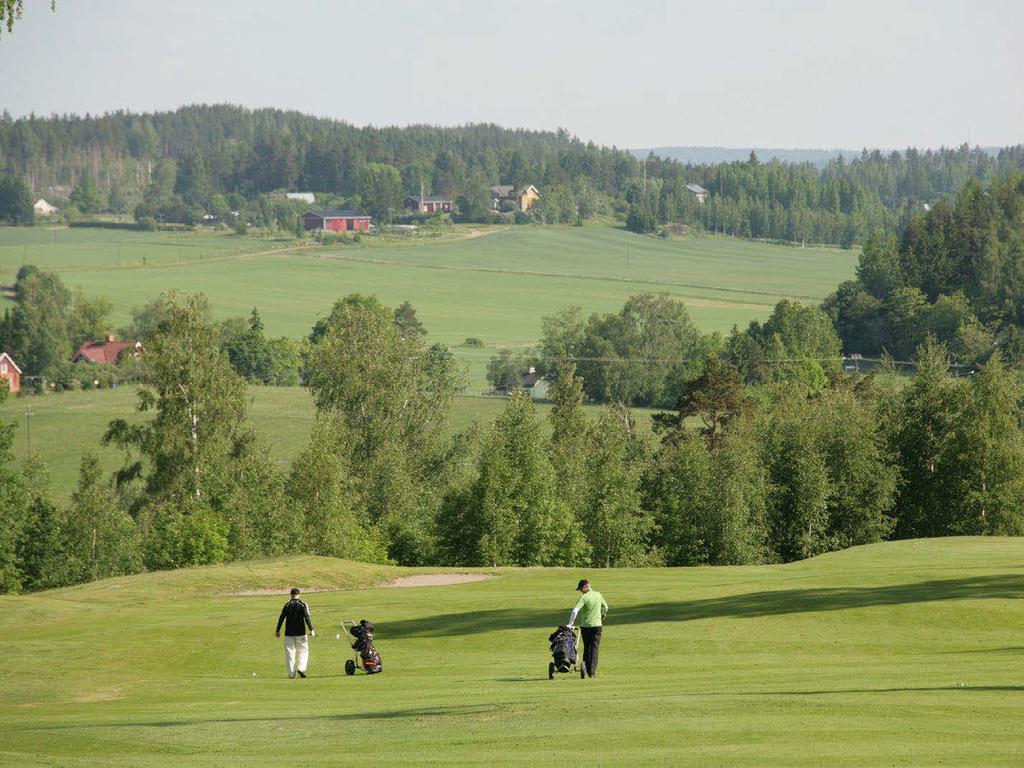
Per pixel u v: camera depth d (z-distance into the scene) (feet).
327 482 513.86
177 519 494.18
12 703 172.76
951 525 616.39
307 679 184.24
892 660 169.48
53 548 507.71
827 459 613.52
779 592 245.04
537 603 253.65
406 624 233.96
